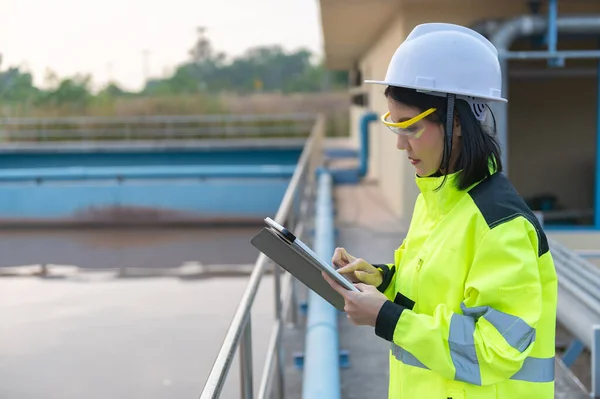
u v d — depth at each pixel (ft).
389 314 4.96
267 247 5.39
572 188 30.32
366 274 6.01
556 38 22.33
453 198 5.15
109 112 103.55
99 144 56.24
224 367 5.80
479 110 5.18
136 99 111.34
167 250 33.73
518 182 30.50
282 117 62.80
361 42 39.91
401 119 5.19
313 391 10.12
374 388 12.73
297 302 17.33
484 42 5.24
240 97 123.65
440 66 5.01
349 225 27.48
